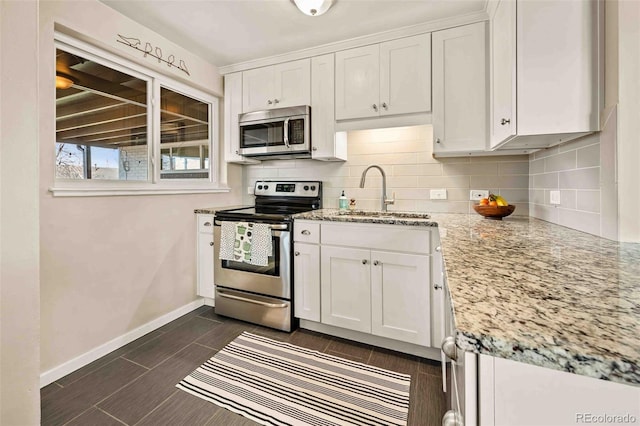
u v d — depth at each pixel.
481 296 0.58
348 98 2.32
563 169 1.56
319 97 2.44
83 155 1.88
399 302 1.93
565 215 1.54
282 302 2.28
